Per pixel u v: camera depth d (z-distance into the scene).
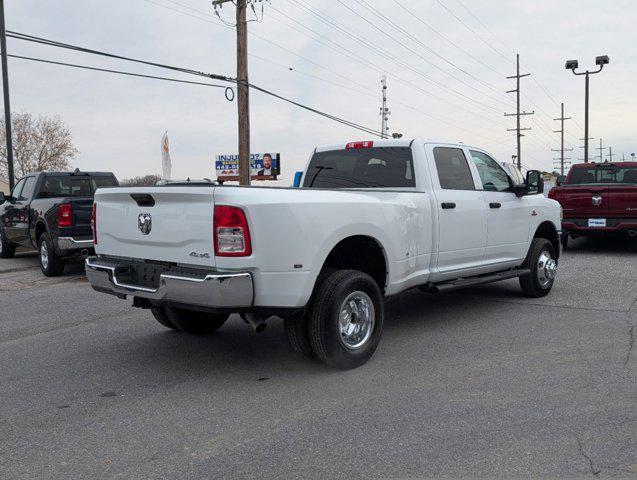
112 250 5.44
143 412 4.25
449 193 6.40
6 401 4.53
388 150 6.51
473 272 6.87
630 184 12.39
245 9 18.81
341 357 4.96
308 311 4.94
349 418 4.05
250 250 4.40
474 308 7.52
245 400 4.44
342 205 4.96
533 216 7.83
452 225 6.38
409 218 5.75
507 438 3.67
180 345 6.04
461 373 4.95
